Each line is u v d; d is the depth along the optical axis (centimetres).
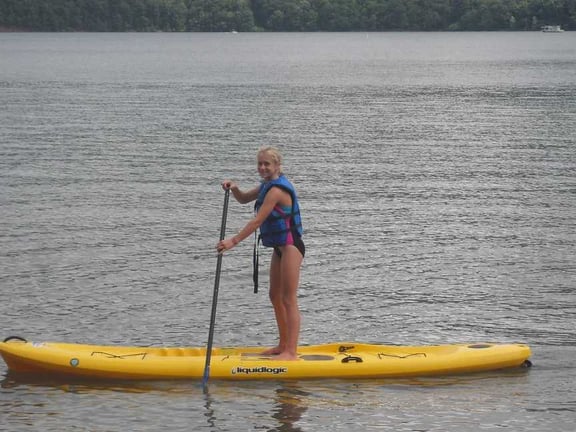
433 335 1529
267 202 1312
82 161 3328
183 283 1798
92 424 1159
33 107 5541
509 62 12131
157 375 1316
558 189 2844
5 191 2712
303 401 1248
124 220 2339
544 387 1305
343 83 8181
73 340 1480
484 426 1166
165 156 3469
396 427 1163
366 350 1398
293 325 1345
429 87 7638
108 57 13462
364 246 2103
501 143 3981
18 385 1290
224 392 1276
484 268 1927
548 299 1720
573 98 6412
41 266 1902
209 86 7700
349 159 3469
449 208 2545
